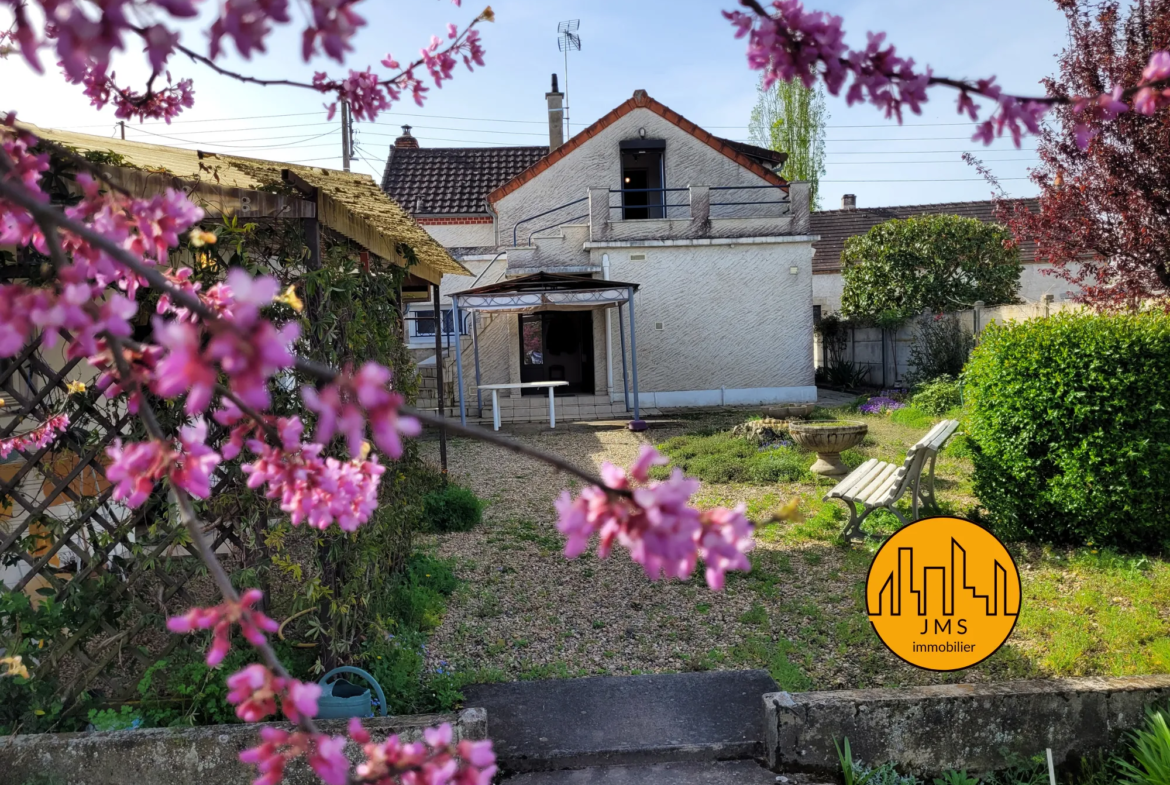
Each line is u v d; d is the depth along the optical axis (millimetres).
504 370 17141
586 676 4426
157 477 1211
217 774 3266
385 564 5047
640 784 3432
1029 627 4742
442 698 3957
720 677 4336
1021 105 1474
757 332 16938
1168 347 5664
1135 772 3252
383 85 1933
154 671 3680
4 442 3258
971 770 3527
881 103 1446
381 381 855
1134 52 7734
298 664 3873
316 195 3820
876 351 19375
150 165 3771
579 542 1071
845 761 3381
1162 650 4207
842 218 28828
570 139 17734
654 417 15516
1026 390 6102
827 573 6008
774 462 9648
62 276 959
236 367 749
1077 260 8695
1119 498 5715
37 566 3521
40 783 3162
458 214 18984
